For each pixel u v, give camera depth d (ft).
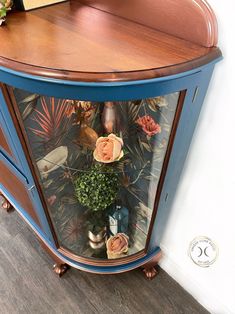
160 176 2.53
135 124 2.27
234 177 2.51
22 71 1.67
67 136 2.39
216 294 3.55
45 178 2.69
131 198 3.08
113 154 2.31
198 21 1.83
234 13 1.80
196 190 2.96
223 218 2.88
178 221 3.45
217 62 1.90
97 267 3.52
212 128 2.41
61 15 2.33
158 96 1.82
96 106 2.15
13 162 2.88
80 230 3.55
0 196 4.93
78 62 1.70
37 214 3.33
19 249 4.32
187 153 2.66
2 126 2.35
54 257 3.84
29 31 2.06
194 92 1.93
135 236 3.53
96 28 2.12
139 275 4.08
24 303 3.76
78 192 2.89
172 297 3.88
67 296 3.84
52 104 2.12
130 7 2.15
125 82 1.60
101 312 3.71
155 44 1.92
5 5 2.21
